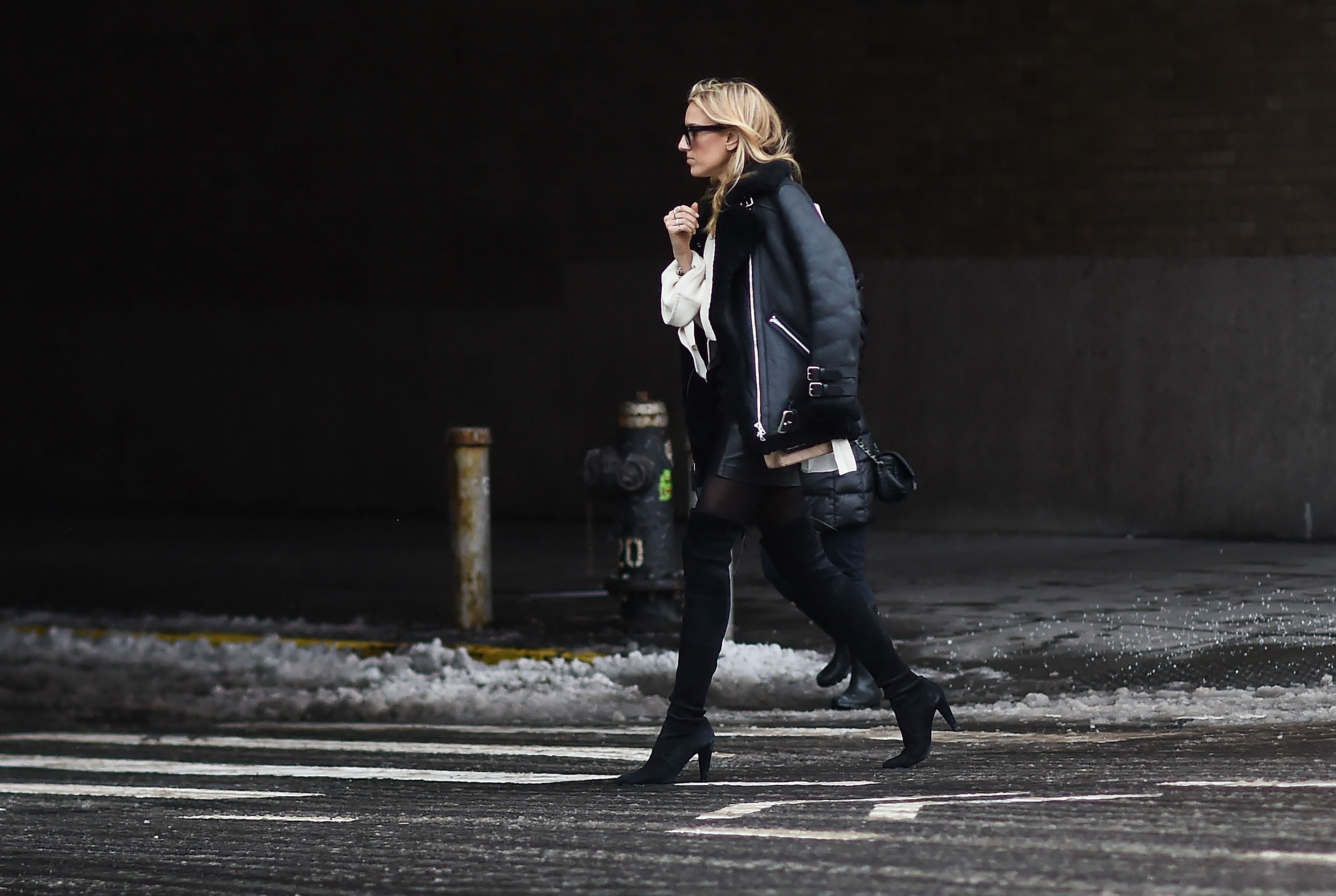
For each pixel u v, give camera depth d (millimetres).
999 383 32719
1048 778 9117
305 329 38312
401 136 37312
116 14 39375
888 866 5969
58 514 39312
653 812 8352
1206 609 22203
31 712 19078
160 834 9047
